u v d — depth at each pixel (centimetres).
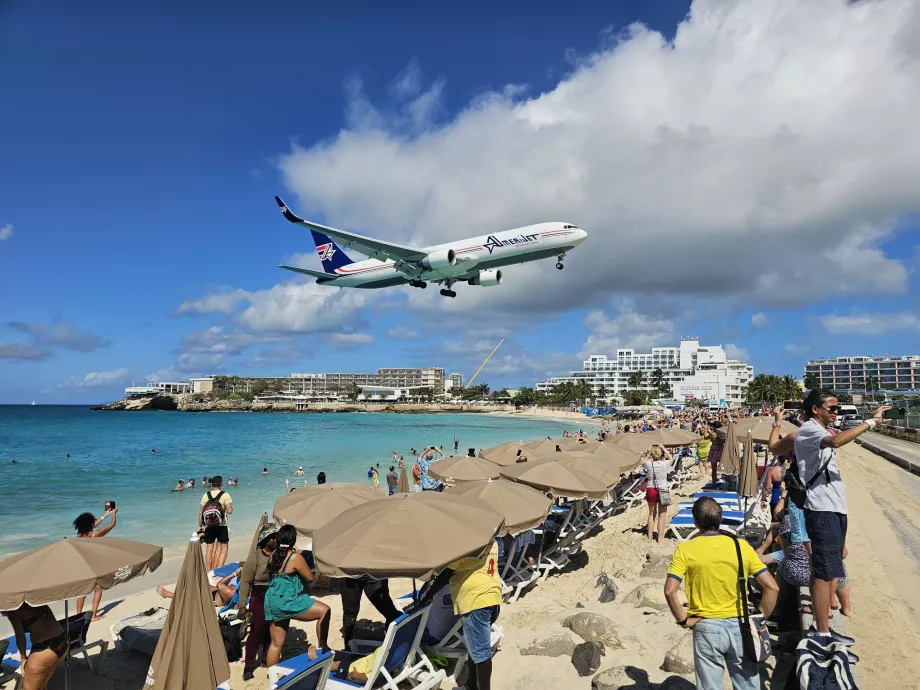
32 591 487
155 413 18138
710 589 393
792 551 534
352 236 2933
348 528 513
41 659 522
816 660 428
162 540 1538
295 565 572
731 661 385
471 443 5847
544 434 7894
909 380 16962
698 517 414
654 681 518
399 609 801
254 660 614
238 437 6638
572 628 655
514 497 723
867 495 1481
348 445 5400
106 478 2925
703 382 15262
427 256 3062
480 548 491
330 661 452
